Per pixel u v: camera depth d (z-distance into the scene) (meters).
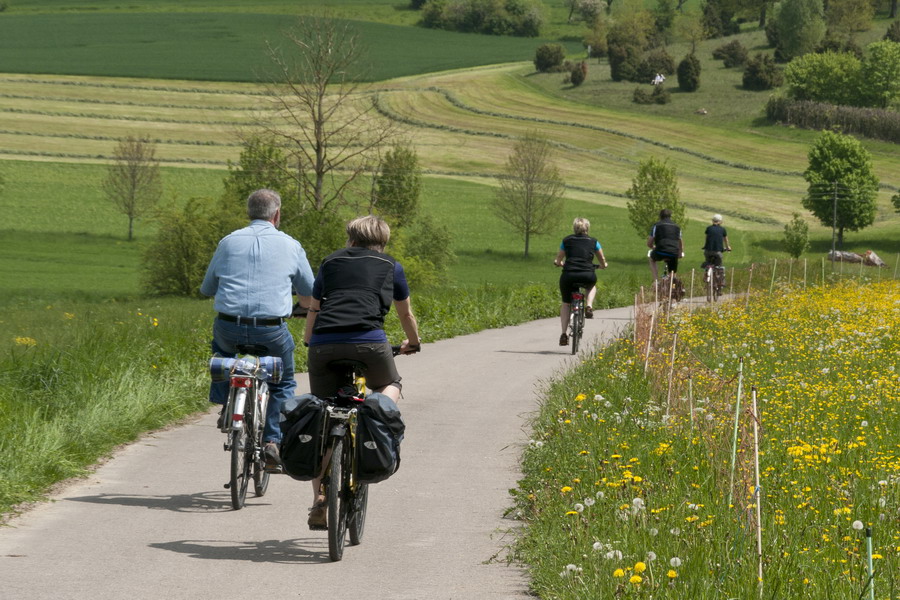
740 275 109.50
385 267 19.58
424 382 41.81
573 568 15.88
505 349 53.56
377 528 20.70
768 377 38.12
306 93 133.38
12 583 16.53
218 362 22.05
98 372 34.72
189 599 15.95
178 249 163.25
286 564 18.05
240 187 164.75
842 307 62.72
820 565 16.58
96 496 22.80
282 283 22.44
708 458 22.69
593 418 28.08
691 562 16.11
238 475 21.77
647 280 102.56
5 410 28.48
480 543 19.62
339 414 18.17
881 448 25.44
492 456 27.94
